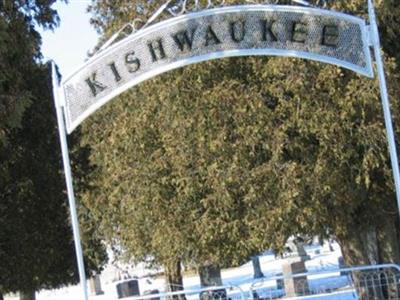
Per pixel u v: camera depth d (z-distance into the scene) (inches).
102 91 389.7
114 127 618.8
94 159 754.8
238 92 512.4
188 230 564.4
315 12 376.5
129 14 646.5
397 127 511.5
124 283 904.9
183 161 537.3
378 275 563.2
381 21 549.3
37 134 812.6
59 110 398.0
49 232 833.5
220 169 512.7
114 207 709.3
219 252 561.0
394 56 570.3
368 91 495.2
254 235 519.2
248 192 506.6
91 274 961.5
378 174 553.6
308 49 381.1
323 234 587.5
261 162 513.3
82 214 887.7
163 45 380.8
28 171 810.8
